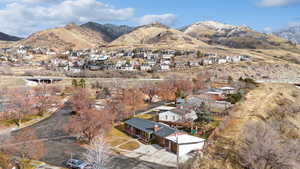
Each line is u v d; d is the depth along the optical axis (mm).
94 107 81438
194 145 48938
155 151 50125
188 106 74188
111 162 44531
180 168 40562
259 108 51062
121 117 73250
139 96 86500
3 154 39625
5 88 106438
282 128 43906
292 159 32156
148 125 60812
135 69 198750
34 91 98938
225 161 36844
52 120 76438
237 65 187250
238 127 44312
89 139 54781
